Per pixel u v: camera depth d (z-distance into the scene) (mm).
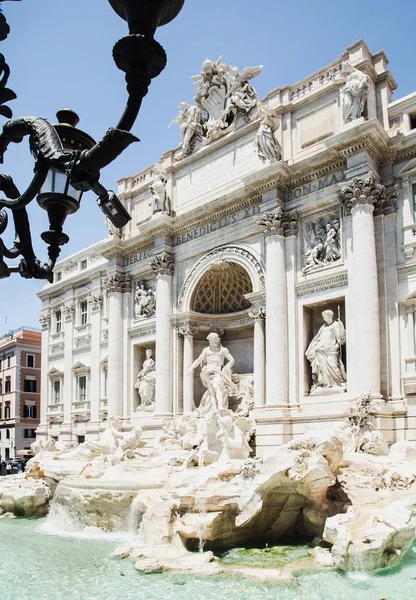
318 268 30219
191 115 38688
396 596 13586
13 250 5098
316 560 16562
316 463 18766
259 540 19812
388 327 27625
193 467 25594
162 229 37906
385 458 22547
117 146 3900
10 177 5113
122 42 3697
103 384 44969
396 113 29828
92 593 14641
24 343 73688
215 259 35469
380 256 28328
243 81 36281
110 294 42031
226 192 35625
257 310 32594
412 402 26234
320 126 31797
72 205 4723
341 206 29750
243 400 33281
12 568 17266
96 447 32188
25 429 72125
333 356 28922
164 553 17719
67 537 22000
